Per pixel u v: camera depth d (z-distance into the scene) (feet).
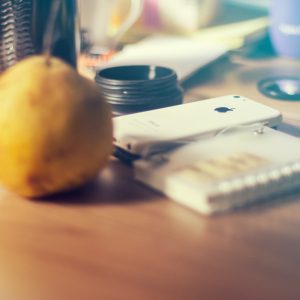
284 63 3.66
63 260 1.58
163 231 1.72
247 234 1.69
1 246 1.65
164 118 2.31
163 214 1.81
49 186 1.84
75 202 1.88
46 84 1.77
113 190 1.95
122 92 2.56
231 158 1.97
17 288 1.47
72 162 1.80
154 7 4.21
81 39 3.67
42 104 1.75
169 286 1.47
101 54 3.64
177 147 2.11
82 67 3.41
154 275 1.51
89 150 1.81
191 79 3.34
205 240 1.67
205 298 1.42
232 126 2.23
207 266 1.55
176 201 1.87
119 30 3.81
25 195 1.88
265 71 3.48
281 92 3.03
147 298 1.42
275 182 1.87
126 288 1.46
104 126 1.84
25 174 1.80
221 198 1.79
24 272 1.53
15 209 1.84
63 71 1.82
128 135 2.16
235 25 4.14
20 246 1.65
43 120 1.75
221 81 3.31
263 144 2.08
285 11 3.66
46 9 2.67
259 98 3.01
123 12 3.93
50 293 1.45
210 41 3.95
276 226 1.73
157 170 1.92
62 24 2.76
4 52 2.58
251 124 2.28
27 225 1.76
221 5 4.27
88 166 1.84
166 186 1.89
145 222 1.77
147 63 3.41
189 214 1.80
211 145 2.08
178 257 1.59
